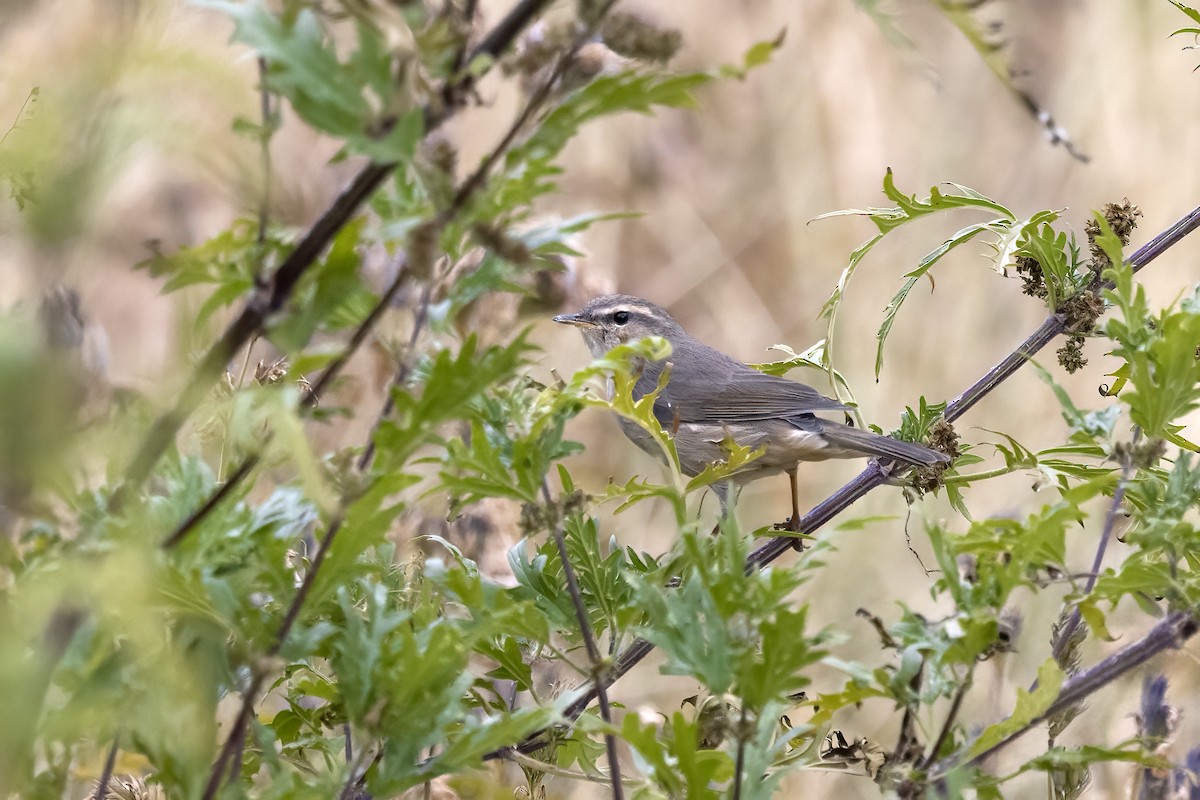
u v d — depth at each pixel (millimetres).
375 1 3291
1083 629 5746
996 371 7121
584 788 7449
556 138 3471
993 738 4570
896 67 17719
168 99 2873
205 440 4844
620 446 14531
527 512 4578
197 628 4008
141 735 3852
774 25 18047
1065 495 5453
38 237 2846
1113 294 5328
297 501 4223
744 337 16172
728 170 17656
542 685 6953
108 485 3598
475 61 3350
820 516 7734
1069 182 16531
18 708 3094
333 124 3320
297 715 5148
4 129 2812
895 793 4418
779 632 4012
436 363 3668
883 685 4438
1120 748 4598
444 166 3490
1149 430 5191
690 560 4645
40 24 2830
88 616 3584
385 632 4129
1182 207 15977
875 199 17016
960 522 13242
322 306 3617
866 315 16172
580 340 15141
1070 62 17484
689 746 4047
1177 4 5676
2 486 3162
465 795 5684
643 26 3396
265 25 3258
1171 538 4770
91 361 3418
